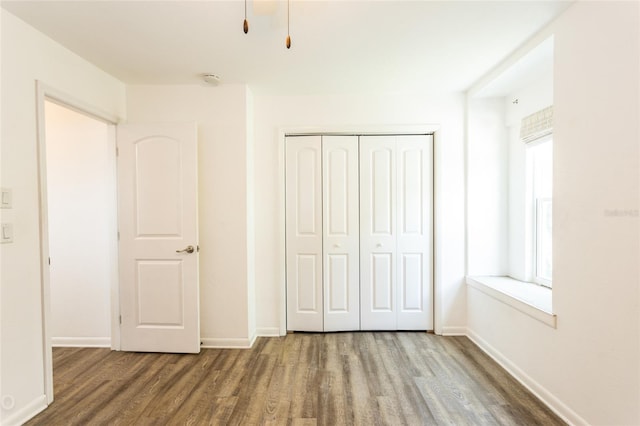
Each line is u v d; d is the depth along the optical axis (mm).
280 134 3000
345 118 3008
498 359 2465
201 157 2766
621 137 1433
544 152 2604
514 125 2836
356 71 2500
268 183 3018
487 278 2869
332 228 3076
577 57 1670
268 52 2189
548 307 1992
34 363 1864
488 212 2955
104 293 2803
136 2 1647
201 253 2771
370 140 3061
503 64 2357
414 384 2160
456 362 2475
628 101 1397
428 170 3053
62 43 2062
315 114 3006
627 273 1412
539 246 2645
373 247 3080
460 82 2748
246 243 2770
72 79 2180
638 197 1360
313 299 3088
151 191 2646
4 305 1720
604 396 1530
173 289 2652
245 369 2379
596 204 1565
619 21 1434
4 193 1725
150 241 2654
